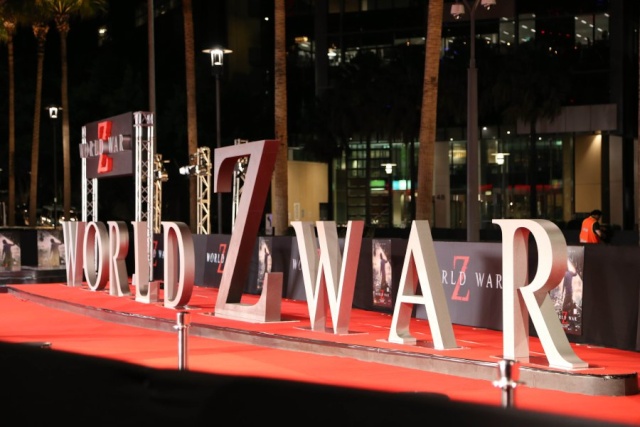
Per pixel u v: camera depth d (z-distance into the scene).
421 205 25.89
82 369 4.67
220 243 25.69
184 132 61.53
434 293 12.98
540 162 55.44
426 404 3.30
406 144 58.78
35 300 23.17
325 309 15.39
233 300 18.08
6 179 72.00
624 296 13.34
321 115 57.25
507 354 11.72
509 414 3.10
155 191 31.59
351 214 60.56
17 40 72.38
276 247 23.17
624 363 11.94
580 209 55.06
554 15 54.97
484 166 56.50
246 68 70.31
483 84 53.50
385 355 12.41
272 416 3.79
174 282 20.11
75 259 26.00
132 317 17.81
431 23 25.67
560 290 14.24
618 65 53.88
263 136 65.00
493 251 15.79
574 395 9.97
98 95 63.88
